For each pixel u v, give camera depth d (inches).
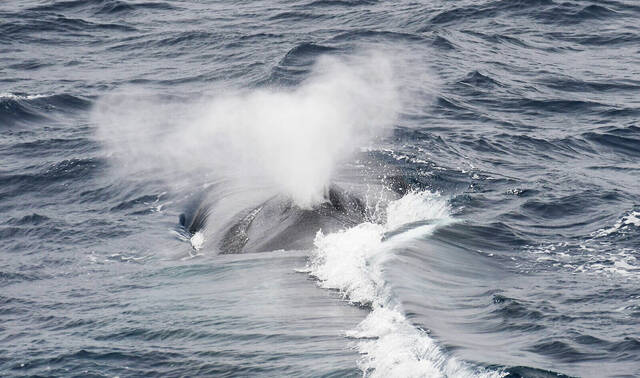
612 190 4788.4
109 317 3464.6
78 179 5334.6
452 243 3846.0
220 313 3321.9
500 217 4328.3
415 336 2928.2
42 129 6328.7
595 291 3464.6
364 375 2755.9
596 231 4173.2
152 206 4918.8
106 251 4330.7
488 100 6702.8
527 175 5098.4
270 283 3538.4
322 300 3324.3
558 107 6565.0
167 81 7495.1
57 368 3117.6
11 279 4018.2
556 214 4414.4
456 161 5305.1
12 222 4739.2
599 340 3043.8
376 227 4040.4
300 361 2898.6
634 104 6594.5
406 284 3314.5
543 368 2751.0
